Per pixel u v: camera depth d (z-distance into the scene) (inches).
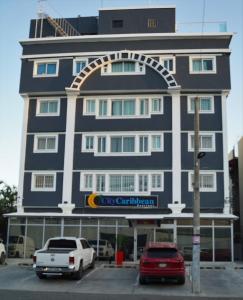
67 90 1456.7
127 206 1375.5
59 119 1467.8
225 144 1390.3
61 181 1422.2
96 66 1465.3
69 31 1651.1
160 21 1541.6
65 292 737.6
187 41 1460.4
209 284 852.6
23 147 1464.1
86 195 1396.4
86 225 1368.1
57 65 1498.5
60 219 1381.6
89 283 844.6
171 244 858.8
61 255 852.6
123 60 1461.6
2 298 661.9
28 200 1427.2
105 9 1571.1
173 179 1373.0
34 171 1440.7
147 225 1342.3
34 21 1647.4
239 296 716.7
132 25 1550.2
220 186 1366.9
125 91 1443.2
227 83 1421.0
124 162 1407.5
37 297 677.9
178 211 1348.4
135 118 1430.9
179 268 810.2
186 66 1444.4
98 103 1457.9
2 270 1033.5
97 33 1646.2
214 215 1322.6
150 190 1380.4
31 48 1528.1
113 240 1347.2
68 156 1427.2
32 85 1496.1
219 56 1444.4
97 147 1429.6
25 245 1378.0
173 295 721.0
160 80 1435.8
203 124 1409.9
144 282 841.5
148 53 1460.4
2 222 1790.1
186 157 1390.3
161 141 1406.3
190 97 1428.4
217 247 1312.7
